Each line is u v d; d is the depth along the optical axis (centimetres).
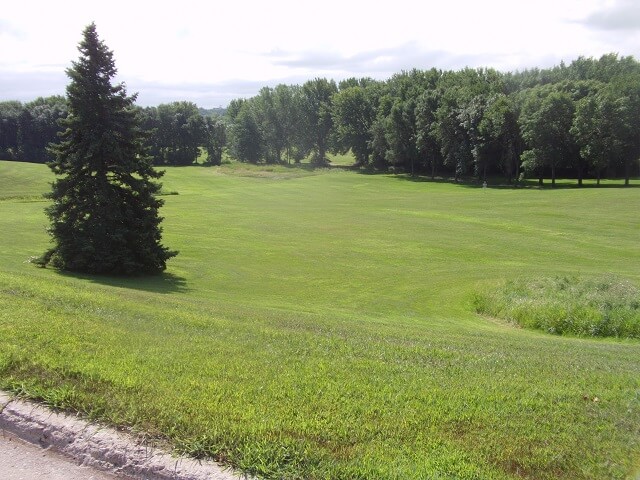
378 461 418
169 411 477
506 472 420
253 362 659
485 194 6281
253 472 405
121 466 420
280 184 8025
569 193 5800
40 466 425
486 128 7375
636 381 702
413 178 8600
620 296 1828
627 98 6319
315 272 2783
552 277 2250
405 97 9331
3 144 10381
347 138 10038
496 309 1923
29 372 552
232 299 2125
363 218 4712
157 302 1271
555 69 10712
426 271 2777
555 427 507
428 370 696
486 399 572
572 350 1084
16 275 1374
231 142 12044
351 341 895
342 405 522
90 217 2547
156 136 11688
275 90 11338
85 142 2508
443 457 431
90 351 637
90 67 2503
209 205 5716
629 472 433
